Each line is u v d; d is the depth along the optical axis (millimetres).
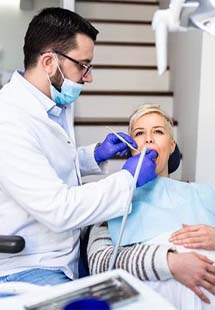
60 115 1448
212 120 2322
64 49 1276
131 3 3484
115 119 2848
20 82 1313
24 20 2400
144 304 696
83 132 2727
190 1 797
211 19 831
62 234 1325
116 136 1584
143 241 1287
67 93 1345
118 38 3381
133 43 3252
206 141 2342
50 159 1334
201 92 2289
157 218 1331
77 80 1331
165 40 813
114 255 1197
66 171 1411
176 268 1127
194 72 2424
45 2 2404
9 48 2414
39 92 1313
